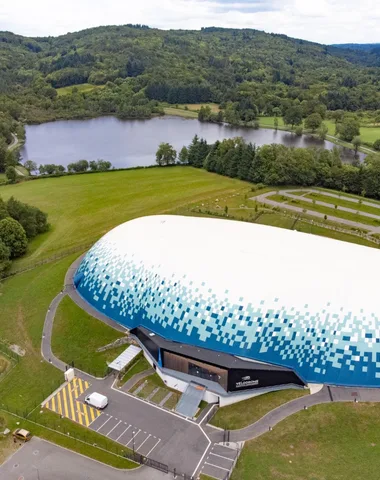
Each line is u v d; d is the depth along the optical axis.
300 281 74.81
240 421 64.75
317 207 152.50
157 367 74.19
